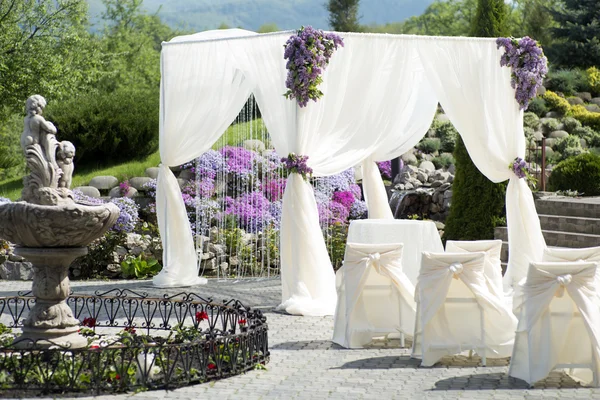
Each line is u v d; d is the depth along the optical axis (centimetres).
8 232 592
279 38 929
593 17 2636
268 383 568
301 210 903
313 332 782
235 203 1298
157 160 1552
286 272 912
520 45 938
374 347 717
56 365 545
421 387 563
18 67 1909
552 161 1702
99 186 1405
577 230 1134
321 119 919
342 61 917
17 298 788
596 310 584
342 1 3641
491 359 667
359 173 1530
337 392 544
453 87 948
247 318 677
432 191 1466
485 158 965
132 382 540
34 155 601
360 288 710
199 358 567
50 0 2031
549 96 2036
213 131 1055
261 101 942
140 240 1224
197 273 1116
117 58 3162
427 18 4459
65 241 599
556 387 569
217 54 1033
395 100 944
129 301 780
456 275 645
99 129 1540
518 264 957
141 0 3641
